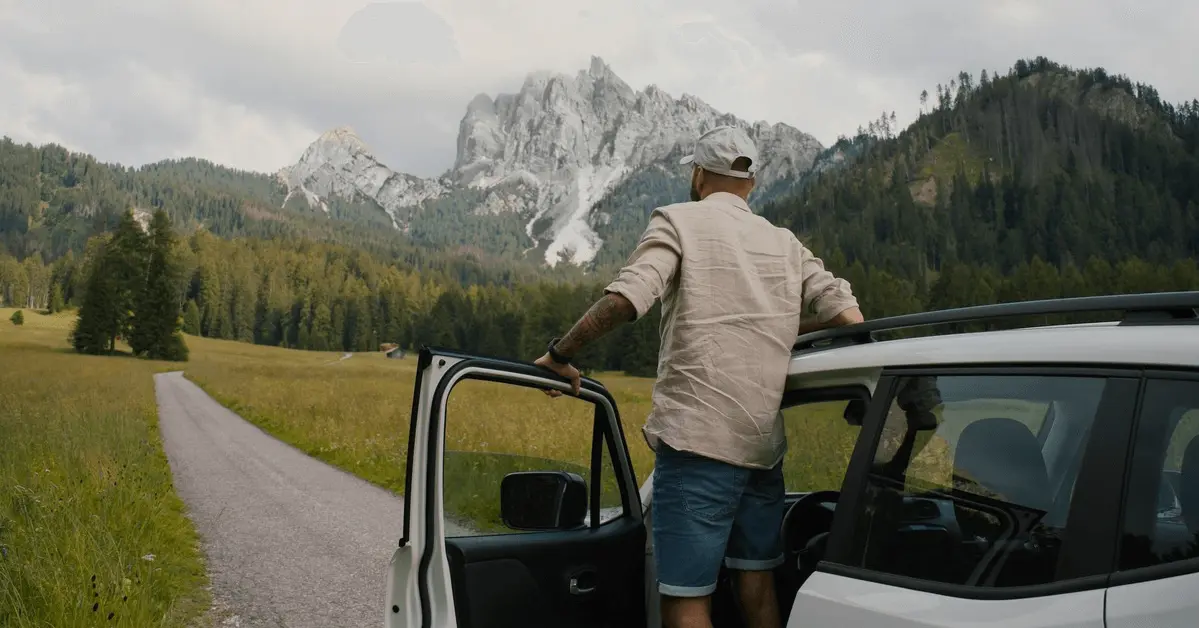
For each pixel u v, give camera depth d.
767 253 2.48
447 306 198.50
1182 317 1.68
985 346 1.94
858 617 1.91
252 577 7.50
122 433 15.92
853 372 2.24
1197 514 1.46
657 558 2.40
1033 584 1.66
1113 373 1.66
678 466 2.34
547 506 2.75
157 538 8.27
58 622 5.06
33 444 12.91
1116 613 1.48
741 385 2.32
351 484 13.48
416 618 2.32
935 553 1.86
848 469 2.13
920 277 187.88
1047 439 1.74
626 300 2.36
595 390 2.87
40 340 135.25
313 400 31.55
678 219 2.45
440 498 2.38
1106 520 1.57
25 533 6.71
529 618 2.61
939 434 1.95
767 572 2.53
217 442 19.95
